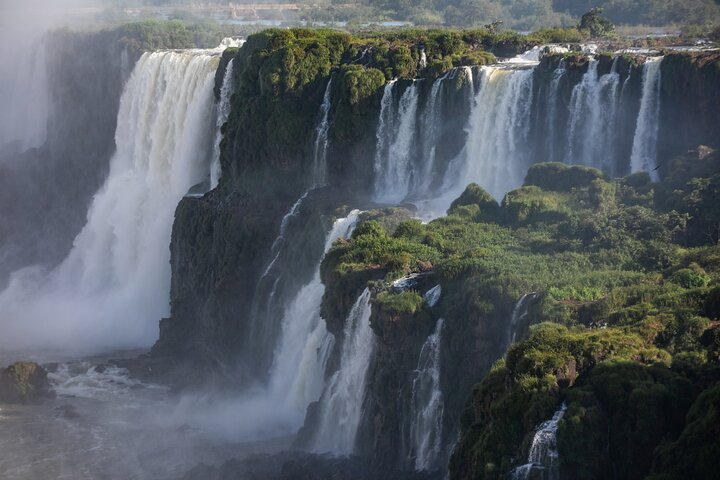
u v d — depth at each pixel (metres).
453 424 53.28
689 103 67.75
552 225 63.09
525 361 43.72
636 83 69.69
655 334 45.47
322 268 66.25
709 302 46.78
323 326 68.69
